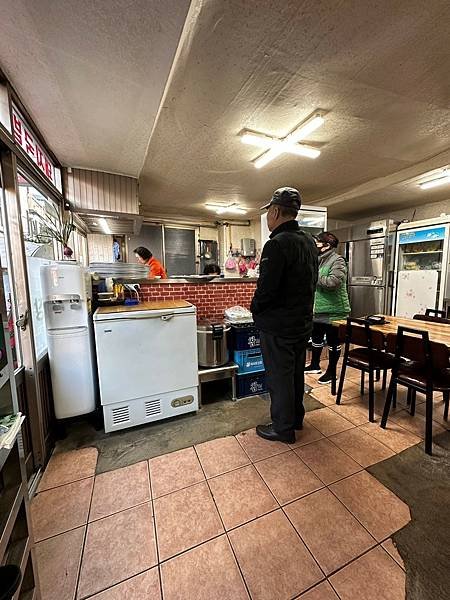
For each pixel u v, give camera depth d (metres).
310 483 1.45
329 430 1.94
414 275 4.11
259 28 1.31
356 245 4.83
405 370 1.94
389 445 1.76
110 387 1.88
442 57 1.52
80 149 2.29
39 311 1.78
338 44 1.43
